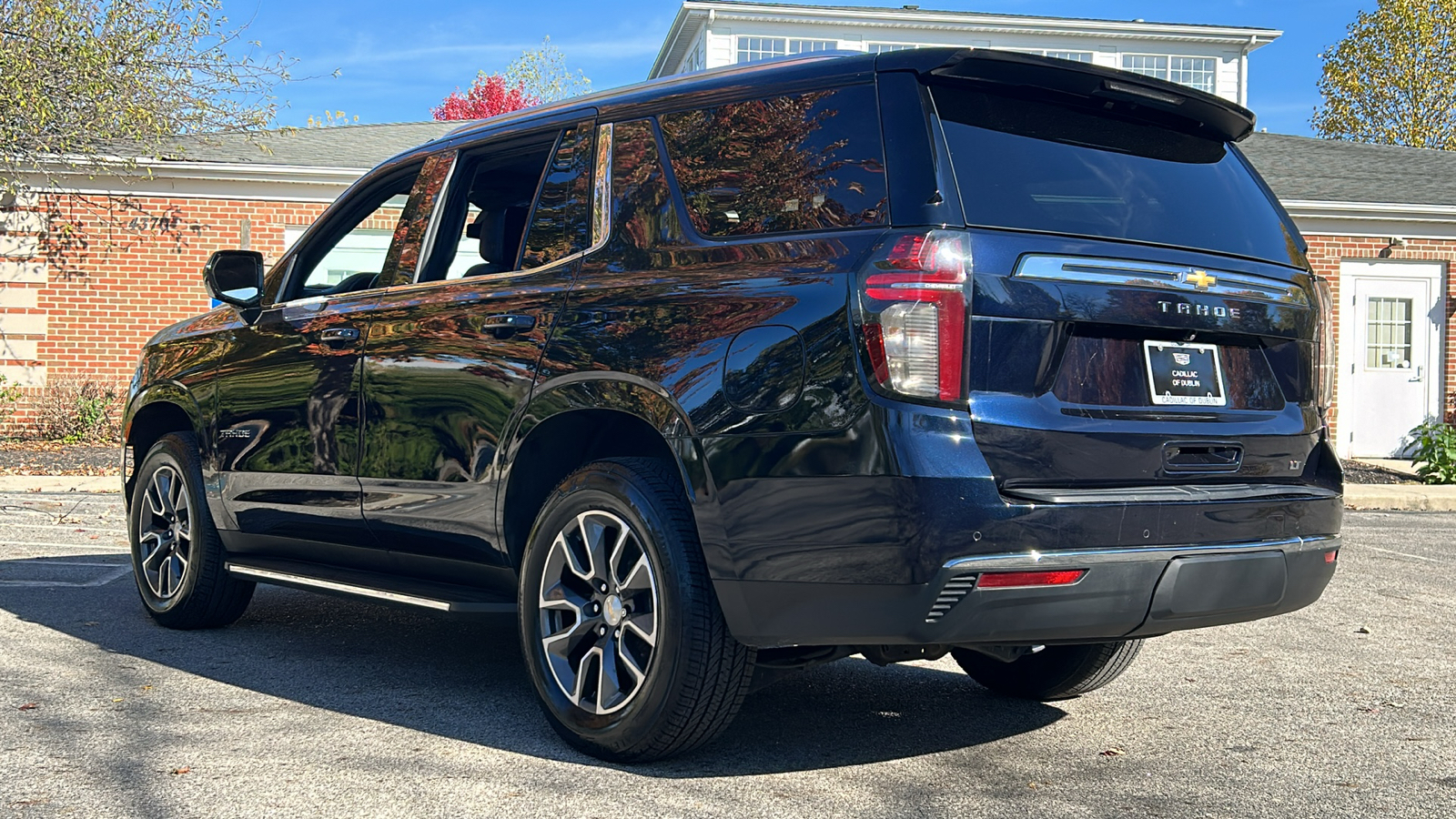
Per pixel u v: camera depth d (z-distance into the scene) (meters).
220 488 5.03
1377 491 12.95
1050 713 4.23
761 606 3.17
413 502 4.15
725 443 3.21
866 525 2.96
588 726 3.49
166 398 5.31
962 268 3.00
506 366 3.81
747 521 3.16
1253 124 3.81
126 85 14.55
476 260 4.46
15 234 15.38
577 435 3.82
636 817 3.03
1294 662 5.12
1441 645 5.50
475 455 3.90
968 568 2.90
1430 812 3.20
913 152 3.14
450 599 3.97
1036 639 3.10
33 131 14.08
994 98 3.35
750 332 3.22
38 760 3.42
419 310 4.19
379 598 4.18
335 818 2.99
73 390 15.20
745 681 3.33
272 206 15.88
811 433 3.06
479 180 4.41
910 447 2.92
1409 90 32.84
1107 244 3.26
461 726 3.86
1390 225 16.86
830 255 3.16
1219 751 3.77
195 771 3.35
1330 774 3.53
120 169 15.26
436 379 4.05
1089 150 3.46
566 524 3.62
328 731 3.78
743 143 3.52
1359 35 33.38
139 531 5.47
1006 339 3.04
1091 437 3.11
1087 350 3.18
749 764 3.51
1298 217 16.77
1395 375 17.00
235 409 4.94
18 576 6.62
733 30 24.23
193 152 15.98
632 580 3.42
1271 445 3.52
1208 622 3.36
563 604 3.62
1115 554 3.07
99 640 5.09
